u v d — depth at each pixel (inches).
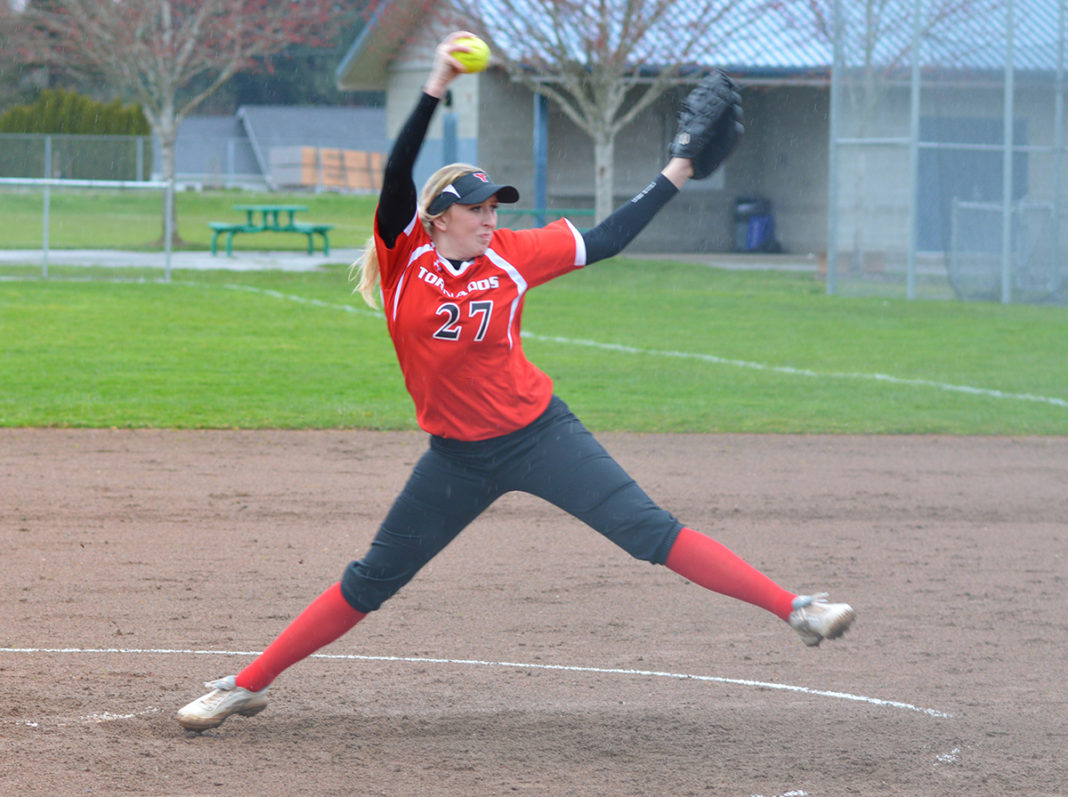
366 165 7731.3
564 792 518.9
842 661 721.0
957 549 1000.2
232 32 4173.2
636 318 2534.5
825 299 2901.1
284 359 1935.3
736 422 1524.4
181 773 530.3
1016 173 2893.7
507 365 543.2
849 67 2994.6
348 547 967.0
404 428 1465.3
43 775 521.3
